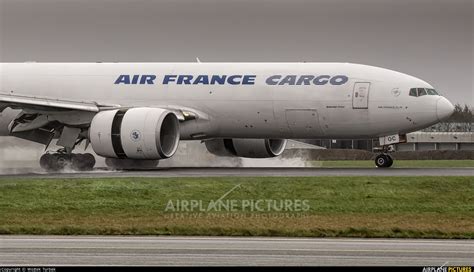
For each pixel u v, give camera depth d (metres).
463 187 50.78
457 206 44.94
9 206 44.94
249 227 36.91
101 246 32.03
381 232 35.81
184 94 70.94
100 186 50.75
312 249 31.42
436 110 66.75
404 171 63.88
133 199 46.94
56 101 67.88
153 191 49.16
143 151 65.56
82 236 35.31
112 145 65.88
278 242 33.44
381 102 67.38
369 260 28.89
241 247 31.86
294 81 68.94
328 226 37.72
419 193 48.94
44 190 49.75
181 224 38.09
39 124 69.75
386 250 31.23
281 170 66.88
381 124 67.81
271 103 69.06
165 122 68.69
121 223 39.12
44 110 68.44
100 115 66.69
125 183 52.19
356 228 36.53
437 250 31.38
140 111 66.25
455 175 57.38
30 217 41.50
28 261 28.30
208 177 56.03
